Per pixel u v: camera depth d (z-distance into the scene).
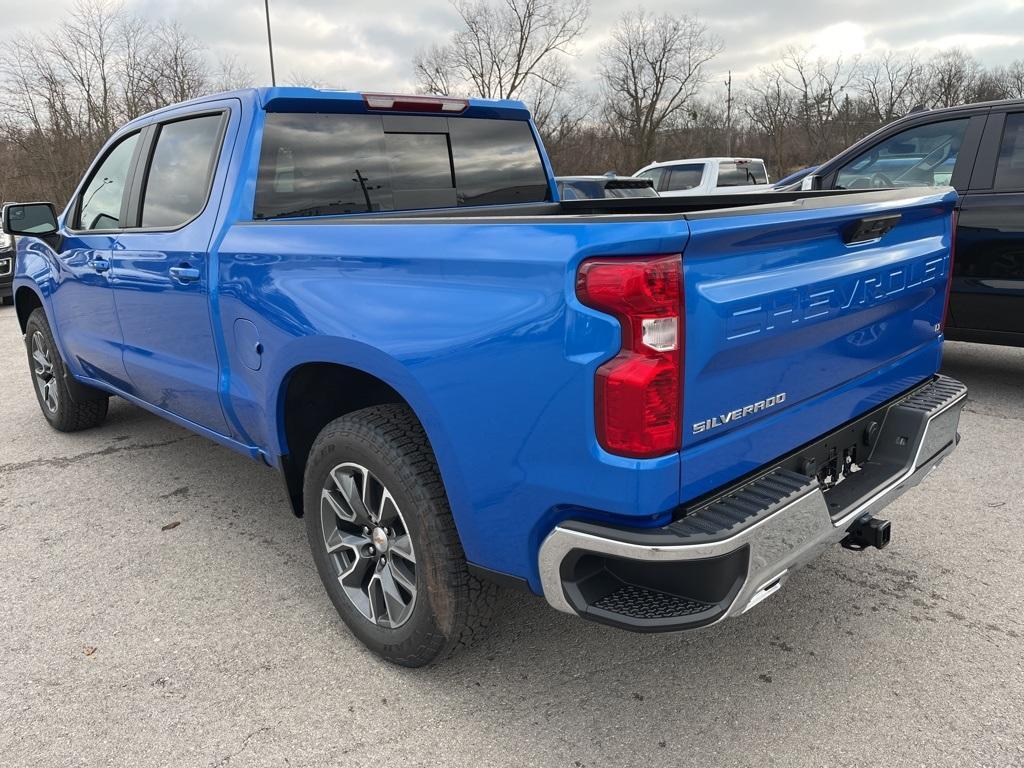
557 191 4.13
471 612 2.37
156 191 3.59
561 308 1.83
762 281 1.97
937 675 2.50
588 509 1.91
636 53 44.28
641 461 1.79
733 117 46.75
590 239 1.78
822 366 2.27
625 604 1.93
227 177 3.06
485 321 1.99
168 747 2.29
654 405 1.77
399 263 2.22
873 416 2.63
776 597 2.99
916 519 3.62
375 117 3.35
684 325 1.78
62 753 2.27
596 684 2.52
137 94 38.59
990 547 3.33
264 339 2.77
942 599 2.95
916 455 2.61
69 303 4.43
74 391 4.97
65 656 2.74
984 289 5.05
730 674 2.55
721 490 2.02
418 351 2.15
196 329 3.21
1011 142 4.98
